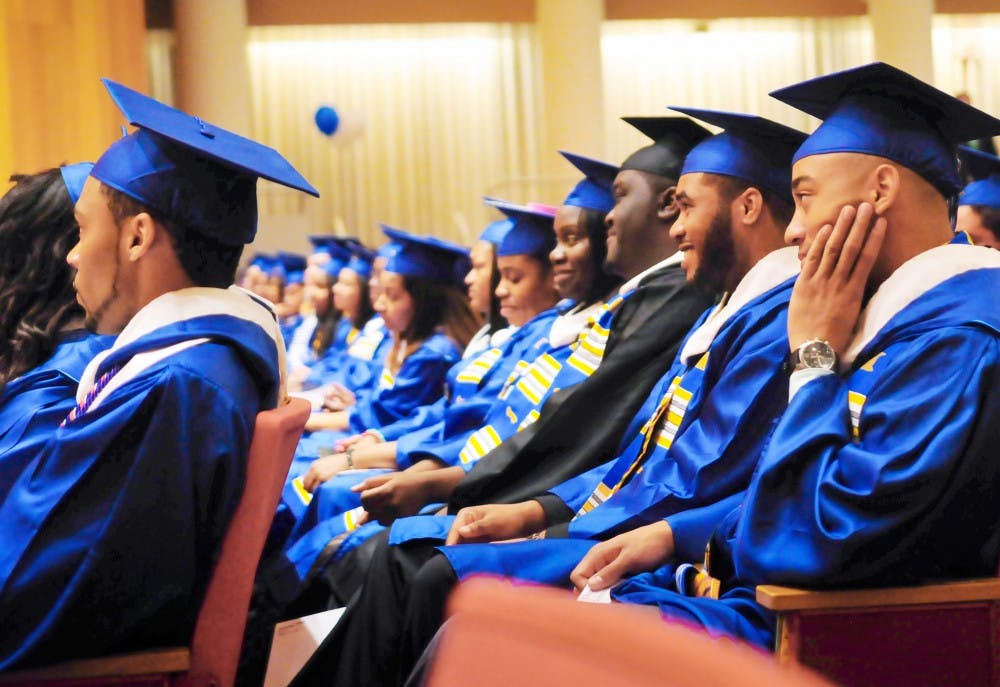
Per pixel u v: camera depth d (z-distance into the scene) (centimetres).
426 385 523
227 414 203
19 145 830
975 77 1520
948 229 218
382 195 1570
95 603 194
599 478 294
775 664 45
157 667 195
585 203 378
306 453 500
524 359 386
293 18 1480
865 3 1518
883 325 208
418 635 250
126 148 218
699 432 249
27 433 230
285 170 225
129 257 217
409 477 339
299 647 281
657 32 1557
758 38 1559
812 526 194
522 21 1512
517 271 458
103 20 926
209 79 1327
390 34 1556
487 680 45
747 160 270
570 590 249
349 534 338
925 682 192
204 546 203
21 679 191
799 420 203
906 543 191
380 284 553
